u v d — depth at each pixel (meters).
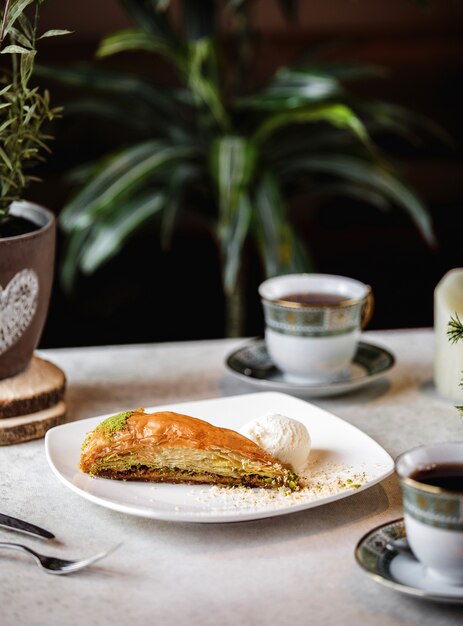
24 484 1.00
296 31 2.35
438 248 2.52
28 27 1.02
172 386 1.18
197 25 1.79
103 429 0.97
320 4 2.34
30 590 0.86
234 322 1.95
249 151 1.61
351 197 2.48
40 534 0.92
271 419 0.99
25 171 2.22
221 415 1.08
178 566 0.89
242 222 1.64
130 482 0.97
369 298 1.19
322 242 2.51
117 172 1.71
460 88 2.44
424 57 2.39
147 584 0.87
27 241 1.04
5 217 1.11
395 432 1.08
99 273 2.48
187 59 1.67
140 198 1.78
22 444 1.07
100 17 2.27
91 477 0.97
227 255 1.62
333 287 1.22
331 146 1.81
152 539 0.92
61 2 2.23
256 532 0.93
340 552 0.90
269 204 1.67
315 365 1.16
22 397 1.07
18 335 1.06
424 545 0.83
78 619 0.84
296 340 1.15
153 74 2.33
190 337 2.55
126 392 1.17
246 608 0.84
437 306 1.15
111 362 1.25
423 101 2.44
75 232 1.78
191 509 0.93
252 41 1.90
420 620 0.83
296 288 1.22
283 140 1.80
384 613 0.84
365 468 0.99
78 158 2.36
